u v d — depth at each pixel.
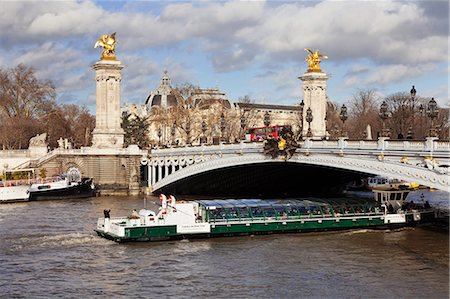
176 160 126.38
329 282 55.72
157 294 52.31
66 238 75.19
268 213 78.06
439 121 151.50
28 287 54.34
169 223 73.69
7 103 190.88
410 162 69.56
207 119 198.25
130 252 67.50
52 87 198.88
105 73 144.62
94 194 134.38
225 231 75.50
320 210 80.06
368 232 79.50
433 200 116.12
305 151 87.50
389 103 180.38
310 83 146.38
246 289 53.69
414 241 73.31
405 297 51.38
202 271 59.56
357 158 77.94
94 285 54.94
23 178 136.62
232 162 104.88
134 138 189.38
